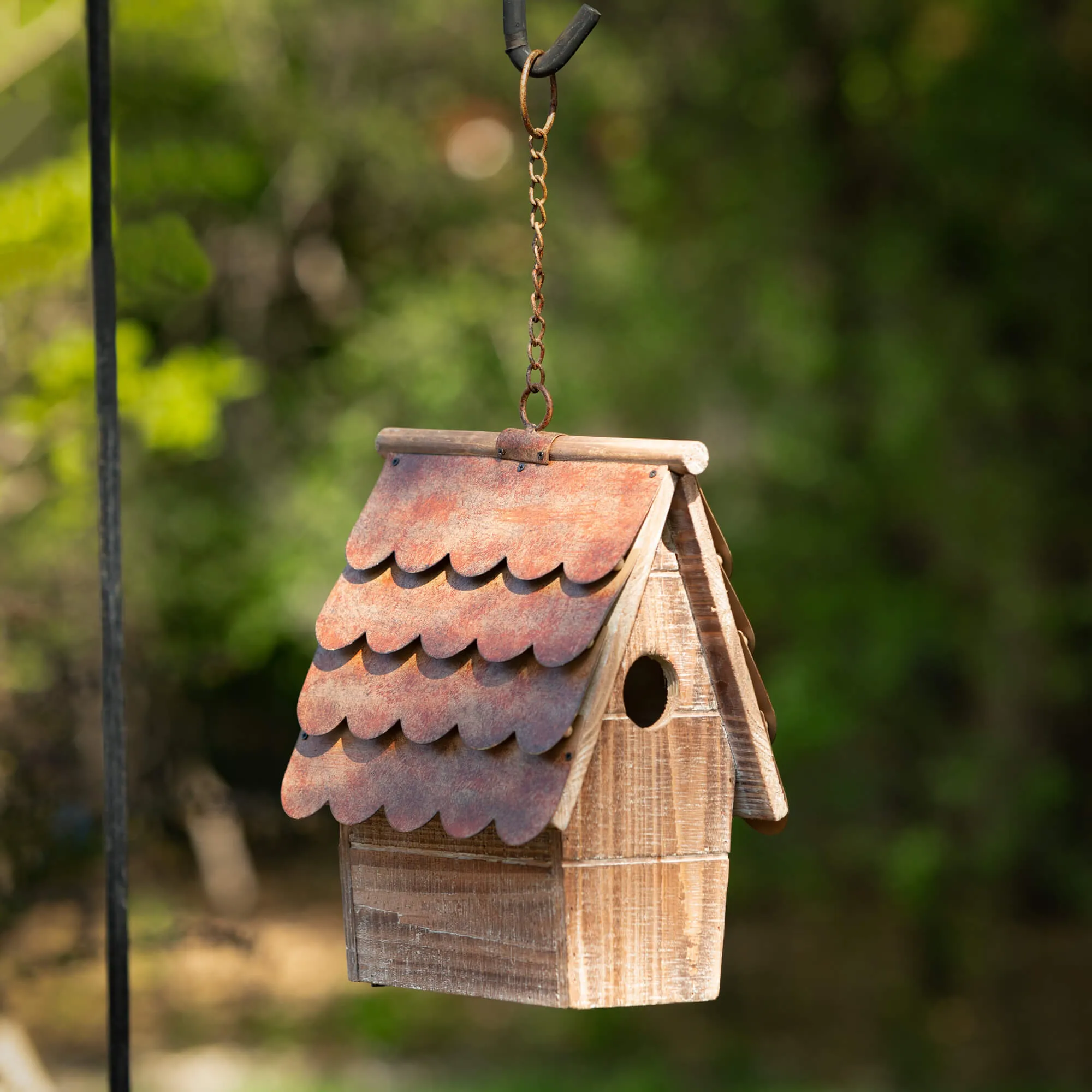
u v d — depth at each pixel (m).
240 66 16.77
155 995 17.77
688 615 4.62
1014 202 17.48
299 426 19.16
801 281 17.95
